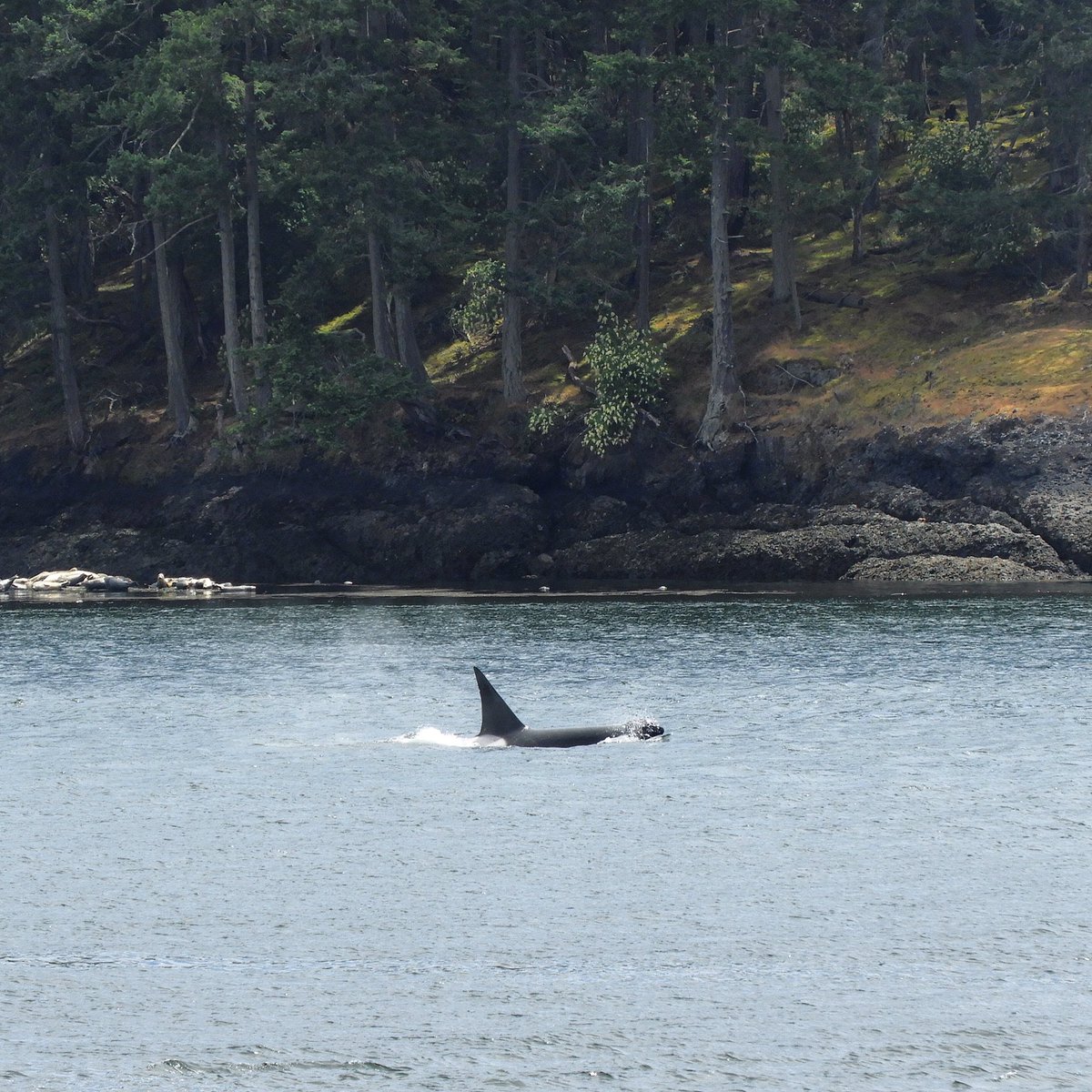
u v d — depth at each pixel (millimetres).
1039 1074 36594
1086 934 46844
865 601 170875
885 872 54312
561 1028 39781
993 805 65125
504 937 47312
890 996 41750
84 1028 40188
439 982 43375
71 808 67125
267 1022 40469
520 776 73000
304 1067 37438
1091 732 83812
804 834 60125
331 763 77750
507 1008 41250
